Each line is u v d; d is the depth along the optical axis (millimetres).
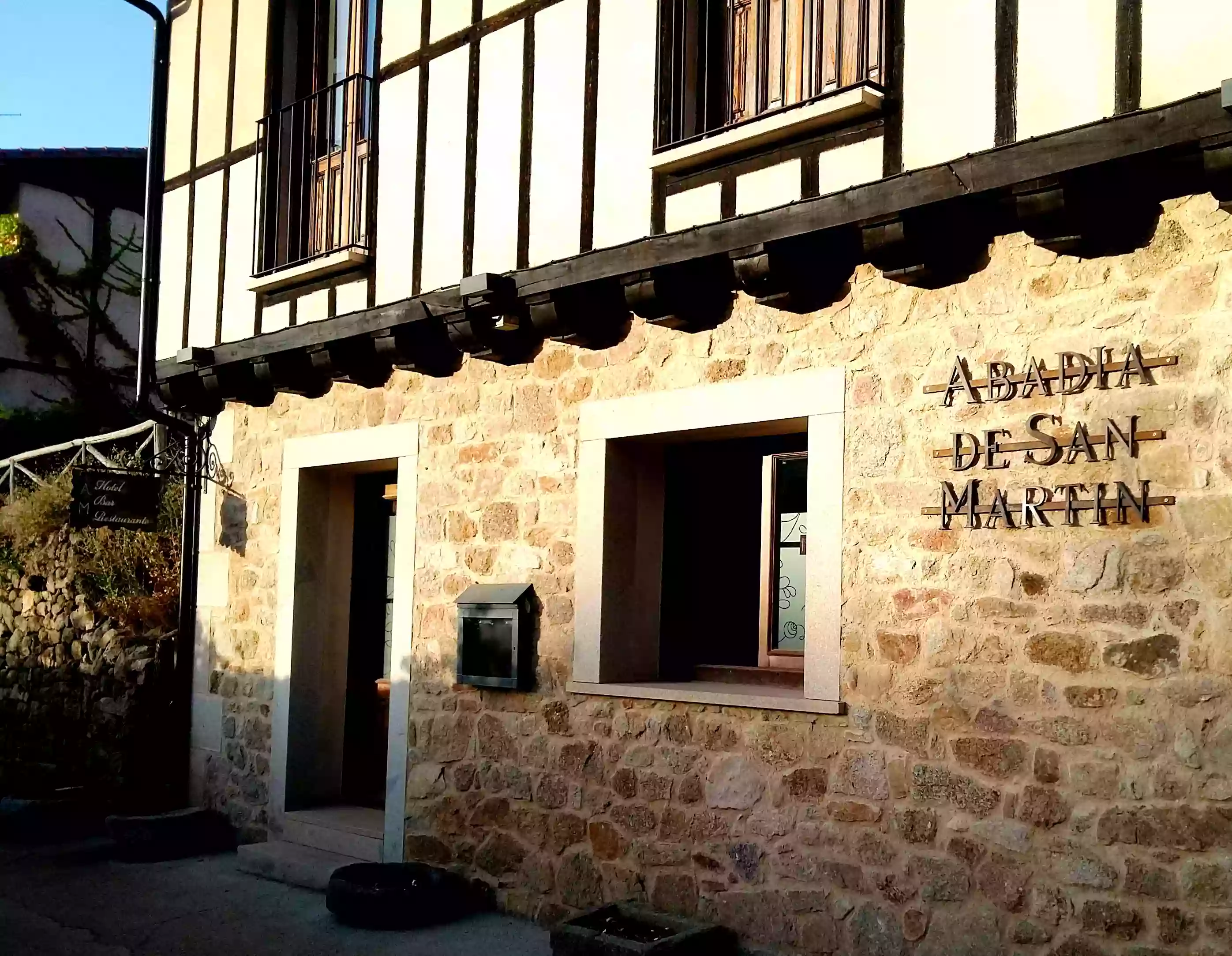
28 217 13758
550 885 5414
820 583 4586
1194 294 3758
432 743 6035
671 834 4961
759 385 4828
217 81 7496
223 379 7172
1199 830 3631
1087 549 3922
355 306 6395
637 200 5098
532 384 5734
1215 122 3424
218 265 7336
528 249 5523
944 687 4227
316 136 6914
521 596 5602
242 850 6672
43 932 5457
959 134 4141
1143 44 3719
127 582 8477
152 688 7688
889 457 4434
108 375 14281
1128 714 3799
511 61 5699
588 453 5438
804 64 4711
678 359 5125
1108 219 3883
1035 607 4027
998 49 4055
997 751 4078
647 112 5078
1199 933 3607
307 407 7035
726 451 5441
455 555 6043
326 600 7148
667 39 5023
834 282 4629
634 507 5492
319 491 7129
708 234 4664
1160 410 3797
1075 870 3869
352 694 7238
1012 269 4168
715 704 4844
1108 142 3633
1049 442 4020
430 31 6137
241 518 7434
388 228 6254
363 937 5305
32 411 13367
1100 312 3951
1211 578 3666
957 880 4133
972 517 4180
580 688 5344
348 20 6840
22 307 13641
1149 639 3771
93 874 6508
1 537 9328
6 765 8594
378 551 7301
